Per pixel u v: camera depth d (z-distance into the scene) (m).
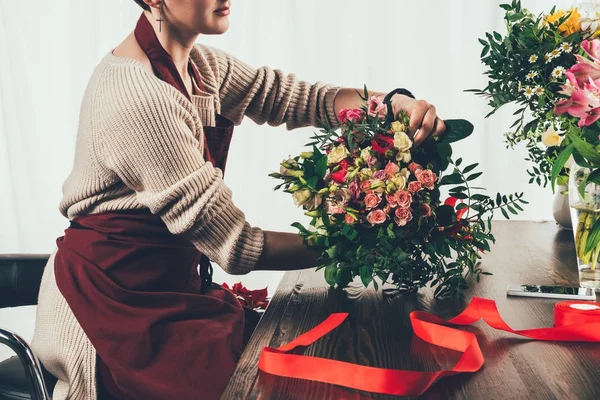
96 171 1.36
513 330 0.94
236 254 1.32
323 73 3.12
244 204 3.20
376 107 1.30
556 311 0.96
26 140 3.30
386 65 3.09
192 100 1.47
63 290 1.34
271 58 3.14
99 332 1.28
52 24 3.26
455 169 1.25
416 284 1.22
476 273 1.28
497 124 3.03
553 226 1.92
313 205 1.21
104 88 1.34
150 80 1.32
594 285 1.15
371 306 1.13
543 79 1.21
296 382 0.78
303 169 1.22
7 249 3.45
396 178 1.15
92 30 3.20
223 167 1.55
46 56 3.27
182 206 1.29
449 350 0.90
